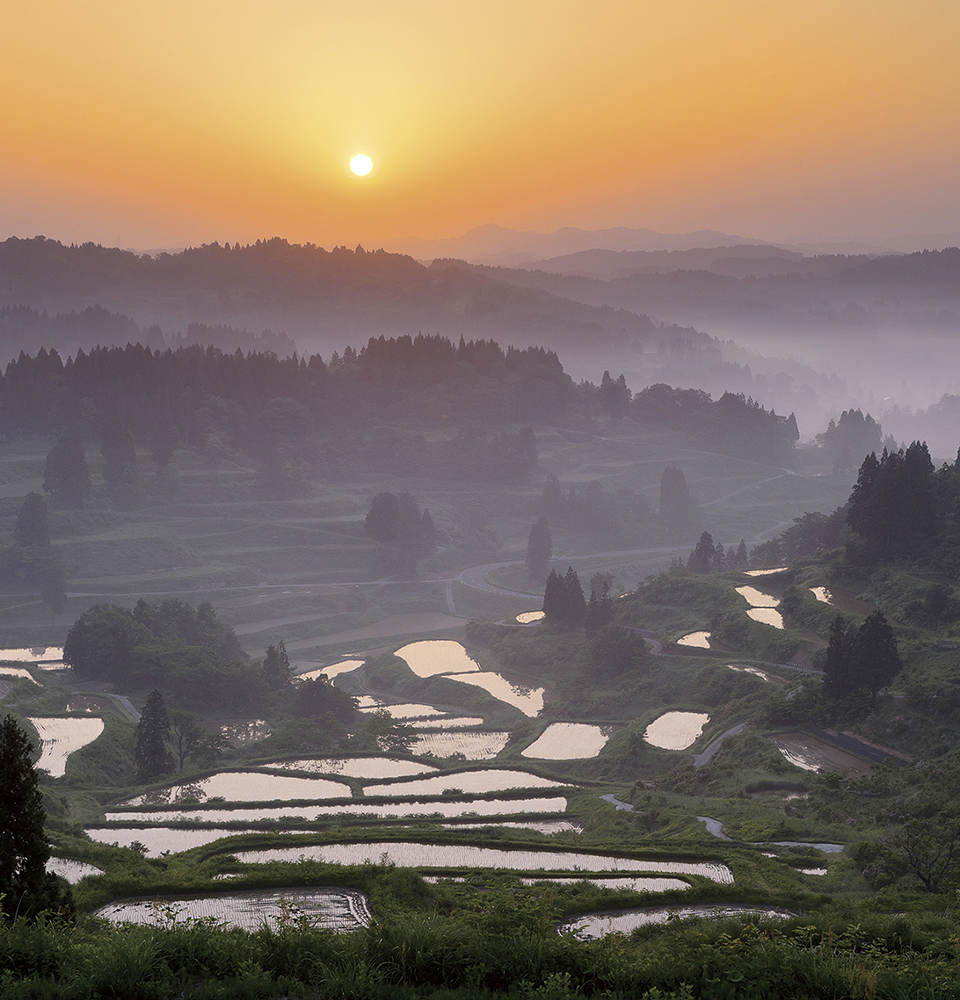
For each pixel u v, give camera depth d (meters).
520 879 56.94
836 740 108.38
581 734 139.12
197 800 106.12
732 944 25.73
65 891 31.38
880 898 46.19
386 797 104.31
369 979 22.88
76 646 169.25
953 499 170.75
